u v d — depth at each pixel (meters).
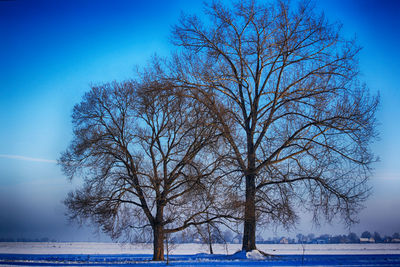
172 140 29.25
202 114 27.92
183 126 28.75
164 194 27.95
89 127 29.50
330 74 29.34
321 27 29.39
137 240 27.80
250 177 28.58
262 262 22.97
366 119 27.19
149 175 27.77
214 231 27.66
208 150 27.45
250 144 30.02
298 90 29.83
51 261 26.28
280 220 26.66
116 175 28.25
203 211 27.14
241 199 26.88
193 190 26.75
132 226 27.73
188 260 26.62
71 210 27.73
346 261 22.64
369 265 19.38
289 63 30.73
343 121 27.58
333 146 27.66
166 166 29.05
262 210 27.22
